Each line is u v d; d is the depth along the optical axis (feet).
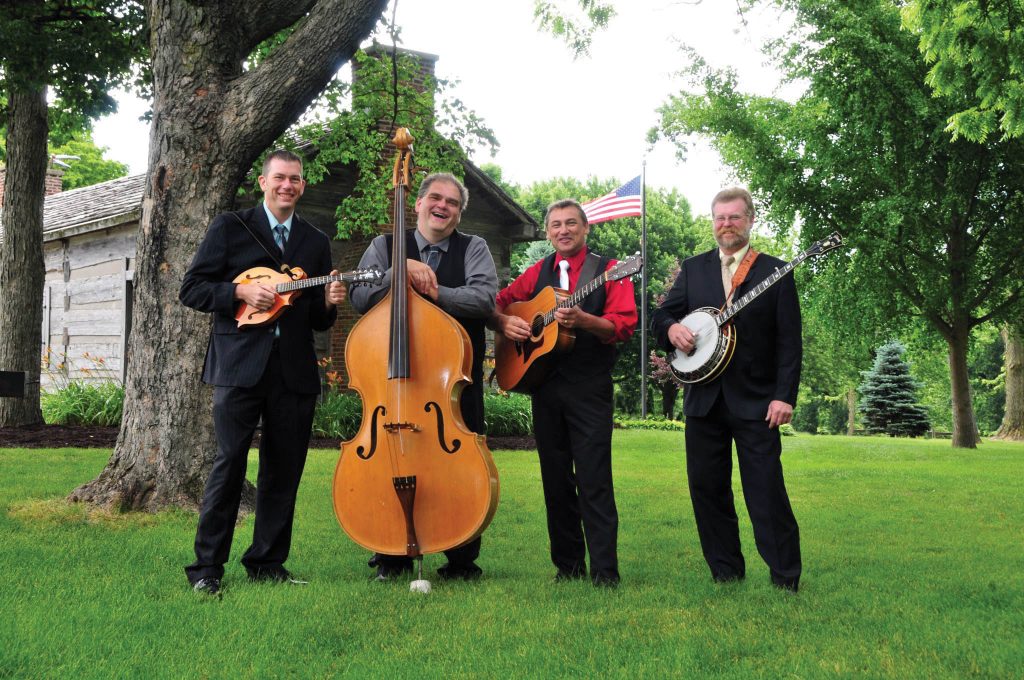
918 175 60.59
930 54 38.50
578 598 13.58
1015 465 43.60
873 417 112.16
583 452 15.05
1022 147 57.06
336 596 13.29
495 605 12.97
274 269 15.11
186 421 20.63
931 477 36.17
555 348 15.06
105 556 15.90
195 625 11.54
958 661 10.55
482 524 13.98
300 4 22.06
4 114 43.11
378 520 14.43
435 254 15.65
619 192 73.67
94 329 57.00
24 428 40.86
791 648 11.01
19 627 11.02
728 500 15.44
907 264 62.59
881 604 13.57
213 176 20.93
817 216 64.03
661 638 11.33
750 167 66.44
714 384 15.05
